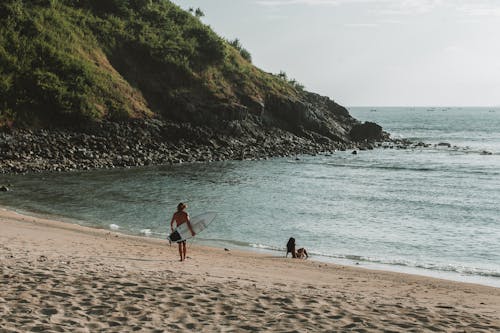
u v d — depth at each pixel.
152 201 37.56
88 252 17.58
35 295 10.31
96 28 79.50
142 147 64.75
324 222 32.16
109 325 8.89
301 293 12.30
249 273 16.27
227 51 90.31
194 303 10.51
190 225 18.11
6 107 59.66
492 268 22.55
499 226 31.84
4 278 11.52
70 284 11.40
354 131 98.25
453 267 22.41
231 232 28.69
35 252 16.02
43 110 62.00
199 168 58.38
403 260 23.62
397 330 9.24
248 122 80.44
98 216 31.25
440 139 117.25
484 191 46.69
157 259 17.78
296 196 41.97
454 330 9.52
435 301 13.69
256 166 61.78
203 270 15.96
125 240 22.72
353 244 26.75
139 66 78.62
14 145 56.00
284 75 109.81
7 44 65.38
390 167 64.19
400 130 151.38
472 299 14.78
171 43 83.94
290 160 69.25
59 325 8.65
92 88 68.00
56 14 75.75
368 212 35.97
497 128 166.00
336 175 56.09
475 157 77.44
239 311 10.10
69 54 70.06
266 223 31.39
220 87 83.25
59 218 29.72
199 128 72.62
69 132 61.72
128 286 11.63
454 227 31.44
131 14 87.62
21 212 30.80
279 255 23.30
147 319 9.32
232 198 40.16
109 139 63.44
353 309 10.70
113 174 51.28
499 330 9.72
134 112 69.62
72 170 52.69
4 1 69.94
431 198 42.41
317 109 95.50
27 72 63.59
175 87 78.31
